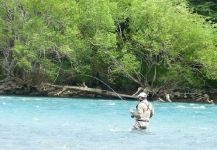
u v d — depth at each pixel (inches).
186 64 2071.9
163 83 2079.2
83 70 2079.2
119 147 808.3
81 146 807.1
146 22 2050.9
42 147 786.2
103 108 1551.4
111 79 2078.0
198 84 2095.2
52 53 2113.7
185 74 2063.2
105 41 1996.8
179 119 1294.3
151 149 799.7
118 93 2137.1
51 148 779.4
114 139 893.2
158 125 1139.9
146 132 992.2
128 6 2149.4
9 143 814.5
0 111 1358.3
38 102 1704.0
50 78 2075.5
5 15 2073.1
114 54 2014.0
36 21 2028.8
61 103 1696.6
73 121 1166.3
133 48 2090.3
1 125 1043.9
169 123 1190.3
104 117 1277.1
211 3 2423.7
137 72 2048.5
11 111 1366.9
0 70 2166.6
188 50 2060.8
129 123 1145.4
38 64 2059.5
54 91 2073.1
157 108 1644.9
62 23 2066.9
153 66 2129.7
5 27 2063.2
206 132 1032.2
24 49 1983.3
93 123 1134.4
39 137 891.4
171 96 2078.0
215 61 2021.4
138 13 2052.2
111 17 2048.5
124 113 1396.4
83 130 1004.6
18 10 2075.5
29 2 2062.0
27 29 2028.8
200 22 2119.8
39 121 1143.6
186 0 2433.6
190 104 1887.3
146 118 997.2
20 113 1318.9
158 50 2005.4
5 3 2054.6
